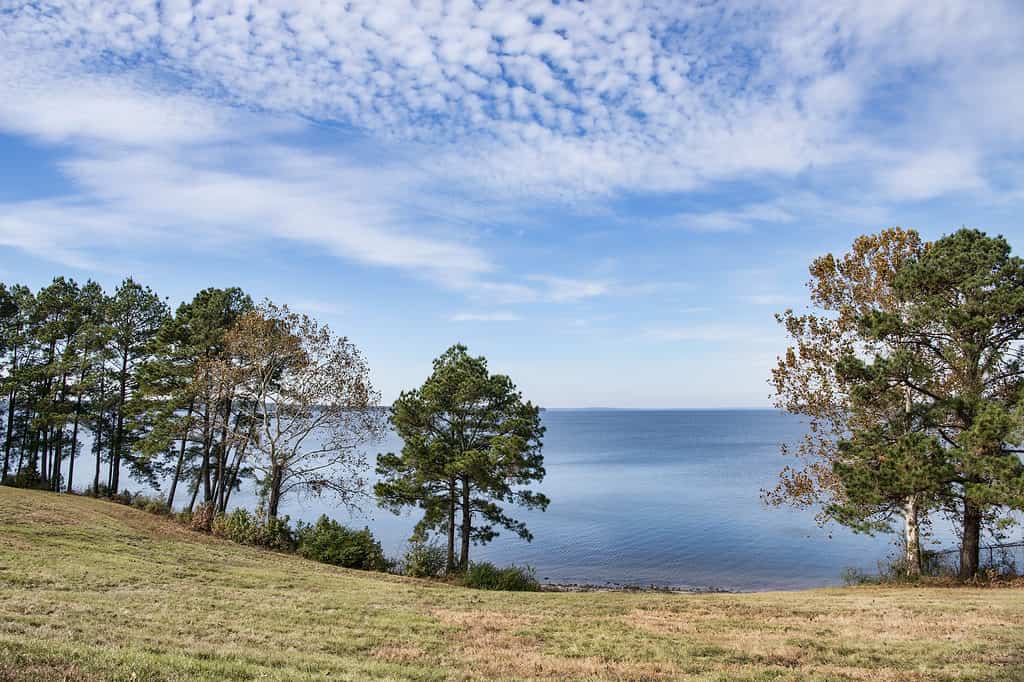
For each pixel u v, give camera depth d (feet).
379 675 27.50
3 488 95.55
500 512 92.27
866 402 69.05
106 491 121.19
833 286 77.92
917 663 31.89
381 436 100.27
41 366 122.62
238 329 103.30
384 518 173.78
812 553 128.67
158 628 32.37
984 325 59.36
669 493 215.10
